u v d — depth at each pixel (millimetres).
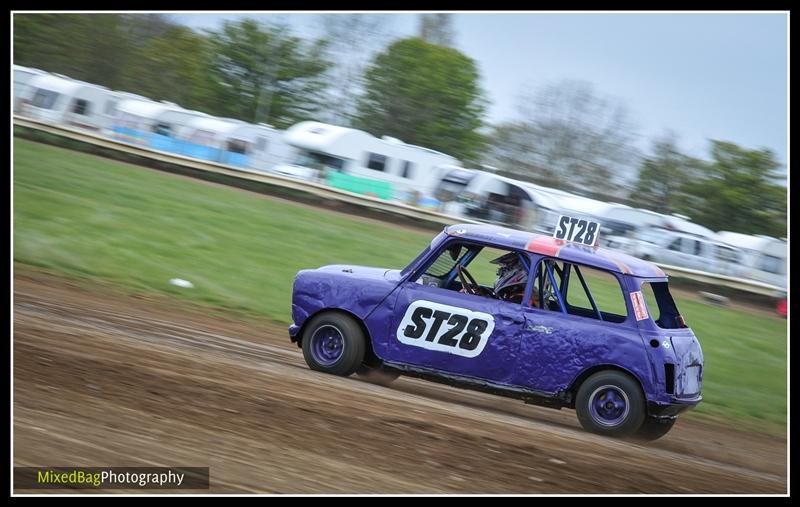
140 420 11789
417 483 10797
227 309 28156
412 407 14883
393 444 12289
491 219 60156
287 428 12320
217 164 64125
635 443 15625
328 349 17141
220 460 10695
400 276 17016
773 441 21297
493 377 16156
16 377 12961
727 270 58094
